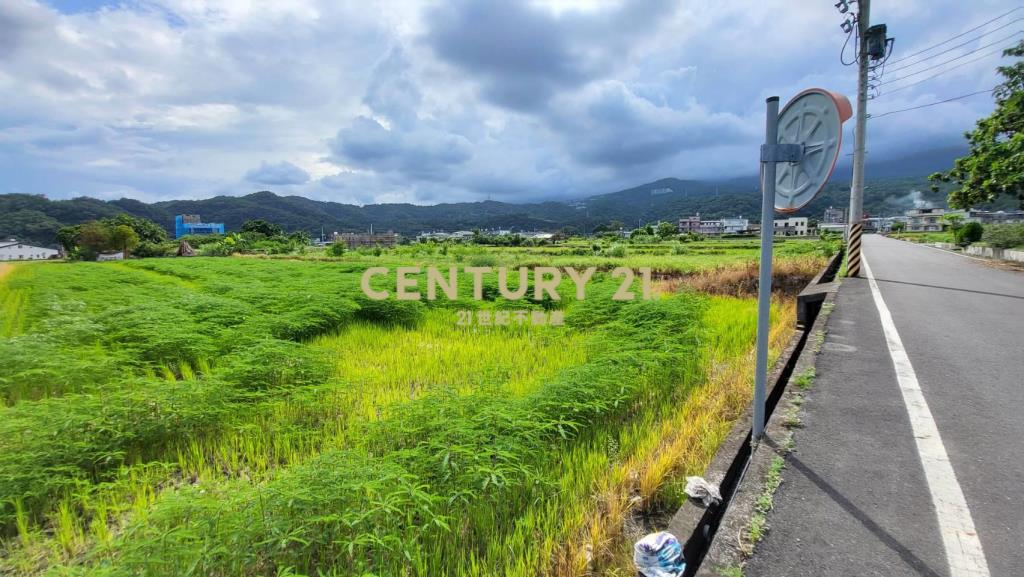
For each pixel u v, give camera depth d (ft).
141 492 12.46
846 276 50.80
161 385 16.46
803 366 18.12
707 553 8.26
